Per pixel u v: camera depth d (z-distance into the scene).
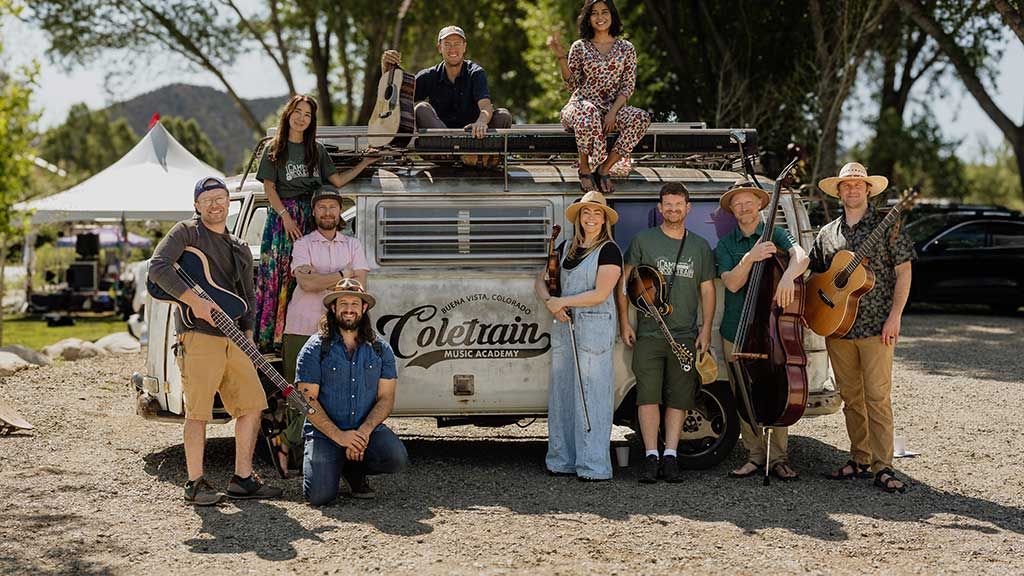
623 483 6.74
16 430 8.18
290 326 6.79
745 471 6.93
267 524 5.71
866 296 6.63
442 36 7.81
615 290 6.95
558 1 21.27
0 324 15.48
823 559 5.14
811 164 19.22
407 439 8.38
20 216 14.03
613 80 7.30
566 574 4.86
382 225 7.08
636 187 7.30
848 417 6.92
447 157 7.51
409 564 5.00
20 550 5.20
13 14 14.30
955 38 22.08
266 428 7.24
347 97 28.48
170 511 5.98
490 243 7.12
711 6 21.06
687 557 5.14
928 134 30.52
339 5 25.39
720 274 6.86
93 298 22.27
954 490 6.63
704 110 21.02
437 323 7.04
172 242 5.90
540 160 8.07
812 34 20.39
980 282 18.69
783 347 6.43
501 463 7.37
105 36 25.20
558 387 6.92
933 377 11.65
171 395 7.16
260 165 6.98
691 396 6.84
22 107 13.64
